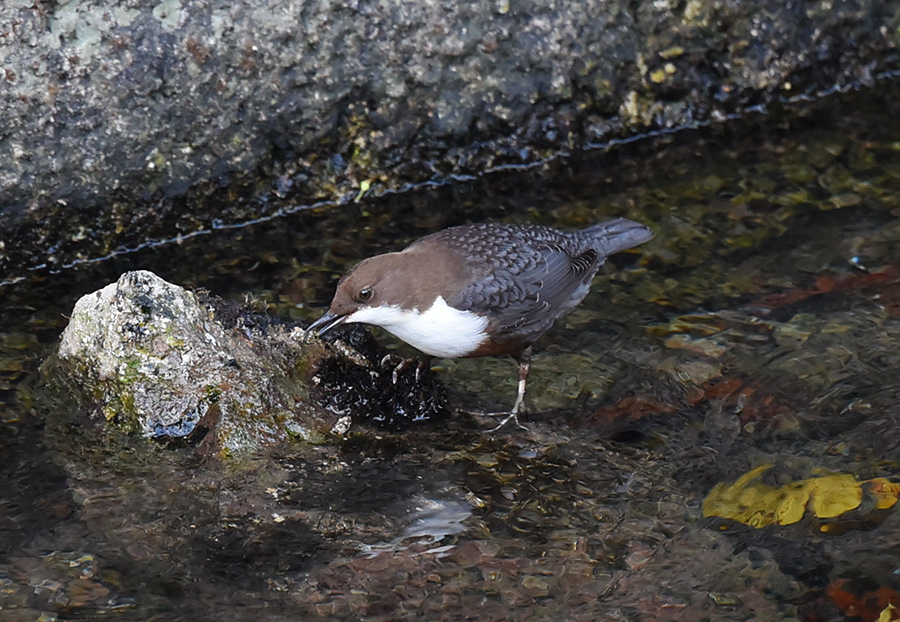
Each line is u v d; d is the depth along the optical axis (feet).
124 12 32.12
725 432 25.99
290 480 24.03
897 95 41.24
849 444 25.21
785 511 23.18
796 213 34.91
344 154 36.73
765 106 40.88
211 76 33.76
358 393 26.09
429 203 37.14
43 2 31.09
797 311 30.22
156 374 24.77
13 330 30.60
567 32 37.35
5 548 21.95
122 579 21.18
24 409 26.43
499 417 26.84
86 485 23.82
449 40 36.09
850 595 20.74
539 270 26.96
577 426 26.48
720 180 37.22
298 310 31.09
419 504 23.54
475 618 20.40
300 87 35.06
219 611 20.42
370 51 35.40
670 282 31.96
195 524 22.72
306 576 21.39
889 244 32.83
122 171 33.76
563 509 23.53
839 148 38.45
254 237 35.47
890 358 28.04
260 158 35.55
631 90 39.06
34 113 32.04
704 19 38.83
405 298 25.63
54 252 33.99
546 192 37.42
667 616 20.43
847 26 40.93
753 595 20.89
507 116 37.88
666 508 23.52
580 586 21.25
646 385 27.81
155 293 25.18
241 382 25.00
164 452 24.63
